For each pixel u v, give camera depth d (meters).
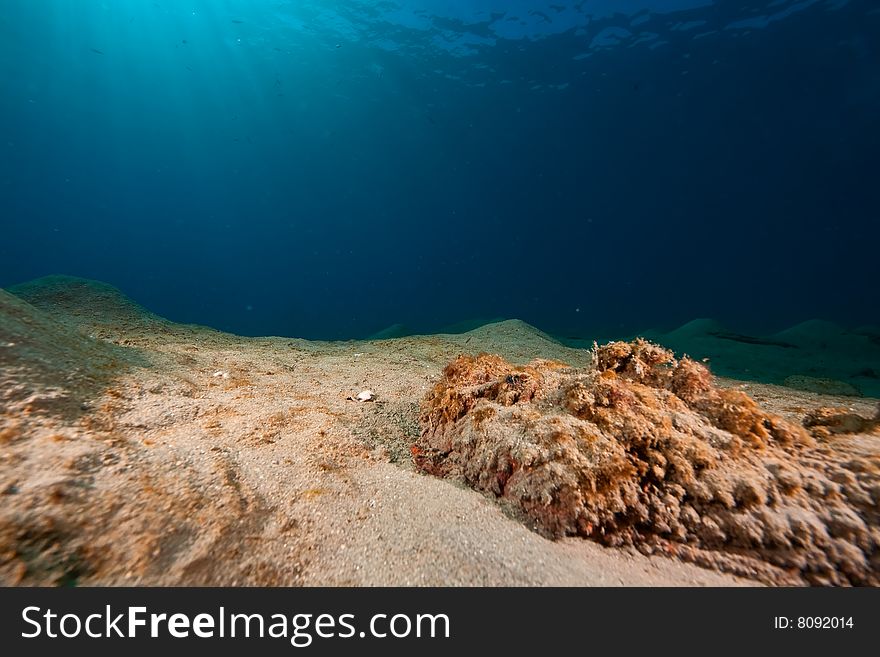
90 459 2.04
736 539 1.96
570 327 27.28
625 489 2.13
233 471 2.45
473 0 22.31
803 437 2.50
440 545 2.02
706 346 12.30
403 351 7.75
